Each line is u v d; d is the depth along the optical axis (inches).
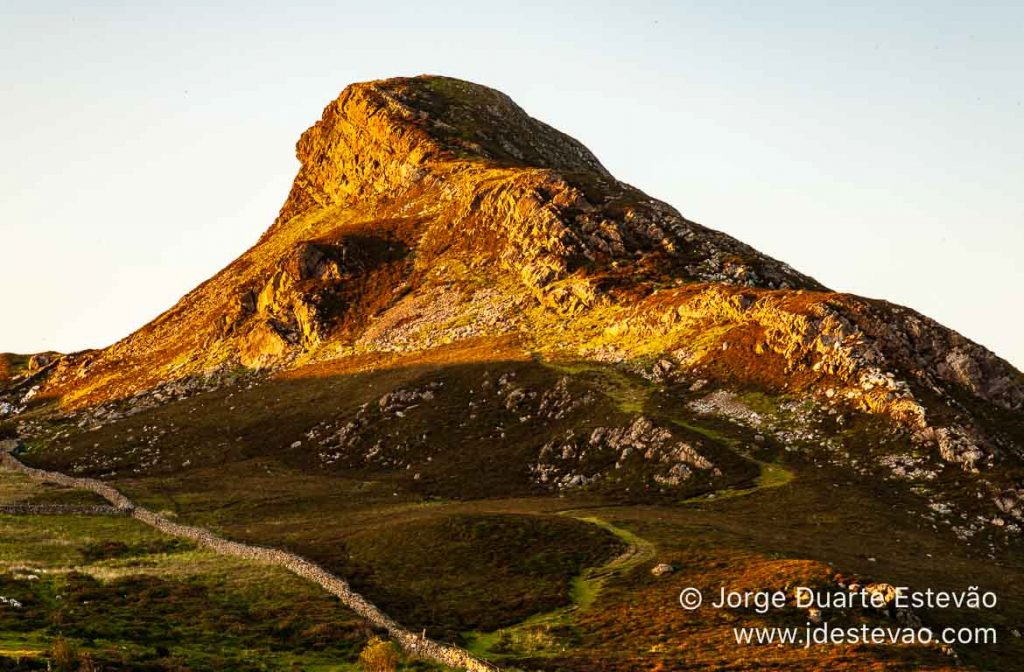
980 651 3235.7
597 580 3737.7
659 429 5841.5
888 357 6190.9
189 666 2664.9
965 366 6136.8
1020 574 4232.3
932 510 4906.5
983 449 5310.0
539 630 3201.3
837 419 5782.5
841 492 5088.6
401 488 5925.2
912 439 5442.9
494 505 5260.8
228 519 5403.5
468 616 3400.6
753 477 5369.1
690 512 4886.8
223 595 3528.5
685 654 2891.2
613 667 2785.4
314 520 5251.0
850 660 2807.6
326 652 2965.1
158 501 5826.8
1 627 2856.8
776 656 2842.0
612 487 5502.0
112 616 3105.3
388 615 3334.2
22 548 4404.5
